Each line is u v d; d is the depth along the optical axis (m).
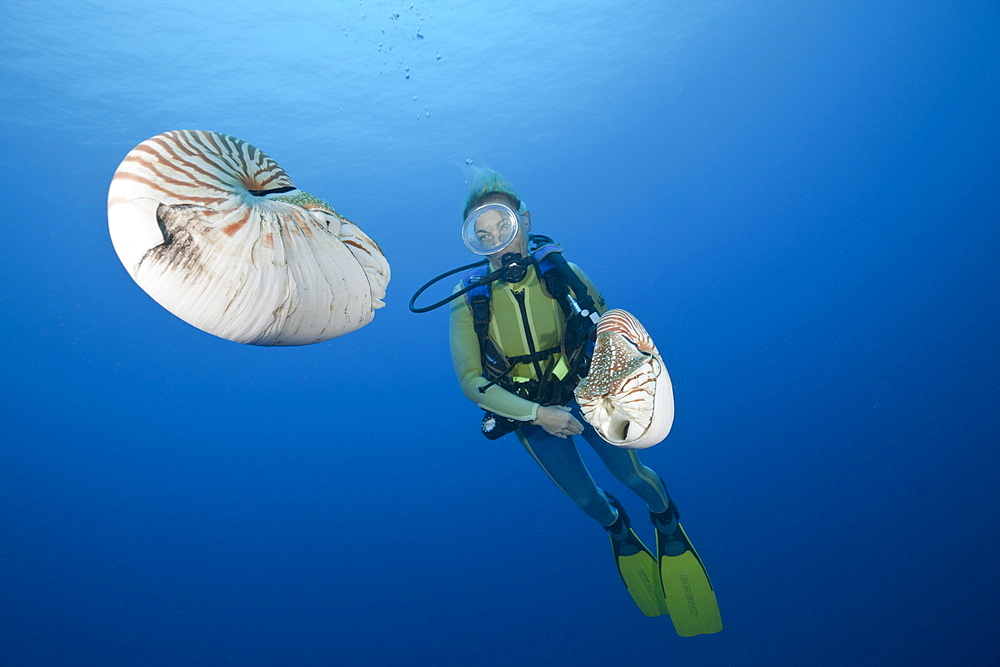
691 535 5.69
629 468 2.93
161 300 0.73
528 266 2.66
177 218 0.72
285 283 0.74
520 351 2.62
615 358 1.05
